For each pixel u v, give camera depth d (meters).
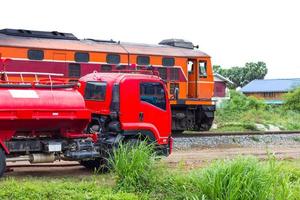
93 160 13.69
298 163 15.99
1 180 11.59
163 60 25.11
